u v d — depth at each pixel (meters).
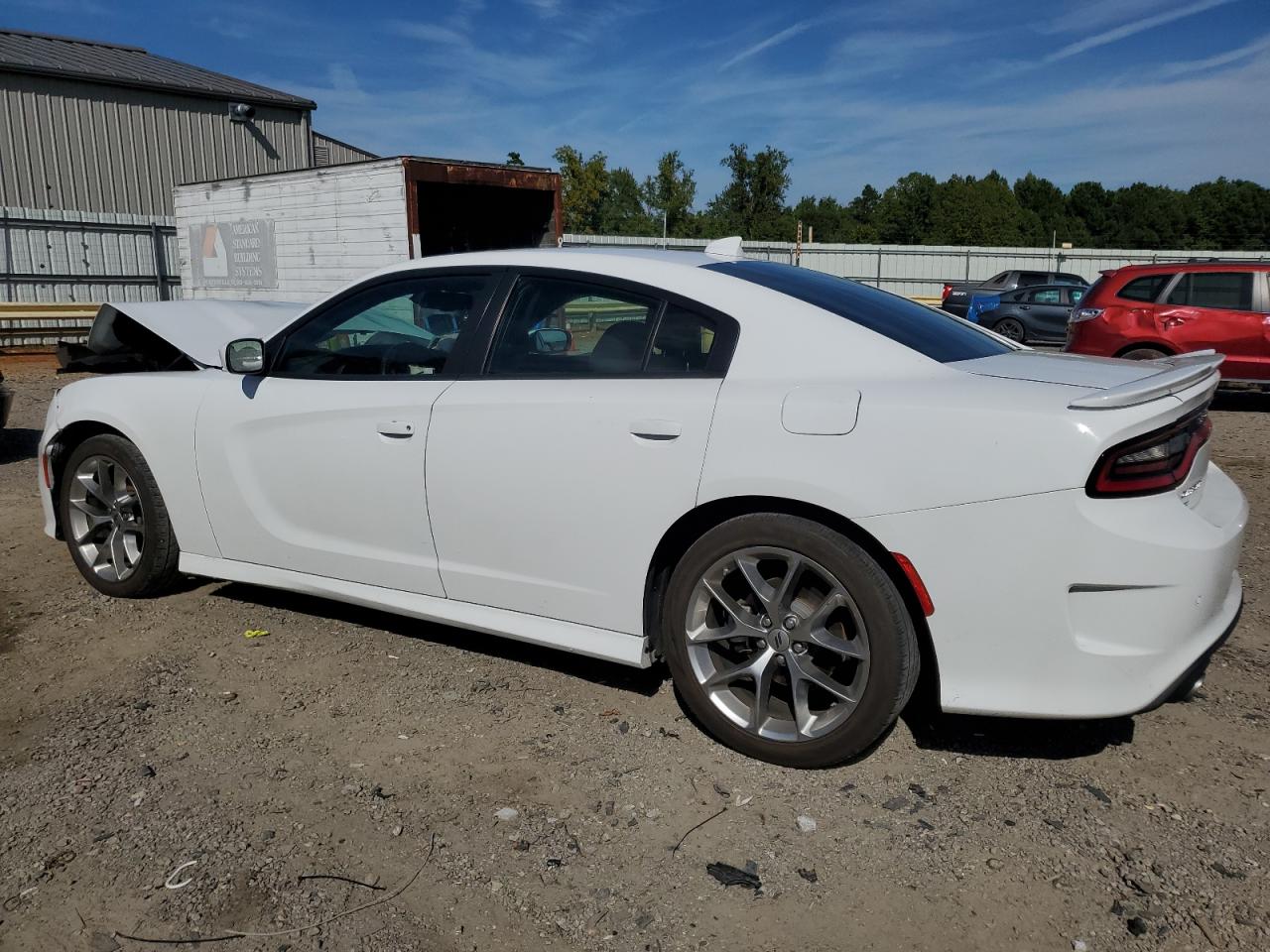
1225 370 10.52
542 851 2.47
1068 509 2.42
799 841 2.51
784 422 2.71
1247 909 2.23
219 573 3.99
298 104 25.50
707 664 2.97
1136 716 3.20
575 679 3.49
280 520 3.75
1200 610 2.49
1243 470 7.54
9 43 23.42
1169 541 2.43
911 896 2.29
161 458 4.00
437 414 3.29
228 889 2.32
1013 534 2.47
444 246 15.99
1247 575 4.71
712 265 3.22
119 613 4.14
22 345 18.22
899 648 2.64
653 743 3.02
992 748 2.99
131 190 23.00
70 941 2.14
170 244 20.70
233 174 24.66
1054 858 2.43
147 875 2.37
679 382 2.94
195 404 3.90
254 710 3.24
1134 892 2.30
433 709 3.25
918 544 2.56
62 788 2.74
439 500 3.31
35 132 21.44
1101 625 2.47
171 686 3.42
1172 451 2.50
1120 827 2.56
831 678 2.80
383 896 2.29
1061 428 2.44
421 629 3.98
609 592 3.05
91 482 4.29
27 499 6.28
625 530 2.97
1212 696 3.36
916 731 3.10
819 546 2.68
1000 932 2.17
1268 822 2.58
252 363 3.68
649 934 2.17
